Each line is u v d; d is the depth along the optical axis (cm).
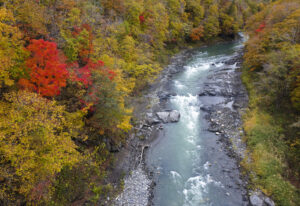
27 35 1598
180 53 5575
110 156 1967
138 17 3925
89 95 1683
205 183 1836
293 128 2120
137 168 1989
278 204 1575
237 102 2986
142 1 4341
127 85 2573
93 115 1848
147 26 4334
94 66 1880
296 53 2180
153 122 2644
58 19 2005
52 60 1400
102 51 2464
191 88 3516
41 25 1673
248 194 1698
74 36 2031
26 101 1157
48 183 1353
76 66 1778
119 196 1681
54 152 1199
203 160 2095
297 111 2231
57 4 2156
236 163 2019
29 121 1116
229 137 2362
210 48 6253
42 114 1184
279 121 2286
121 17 3675
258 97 2827
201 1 7419
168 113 2778
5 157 1088
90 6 2689
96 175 1733
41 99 1225
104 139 1995
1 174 1045
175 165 2048
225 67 4297
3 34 1316
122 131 2250
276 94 2448
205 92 3319
